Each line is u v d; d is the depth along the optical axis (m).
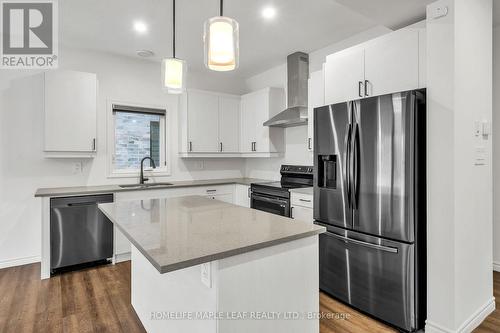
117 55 3.88
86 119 3.38
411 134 1.93
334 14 2.86
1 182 3.23
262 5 2.67
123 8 2.70
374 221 2.15
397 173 2.00
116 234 3.37
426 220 2.01
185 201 2.41
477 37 2.05
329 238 2.52
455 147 1.86
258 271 1.34
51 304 2.45
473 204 2.05
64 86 3.27
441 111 1.91
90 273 3.09
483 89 2.12
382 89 2.31
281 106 4.27
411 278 1.97
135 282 2.29
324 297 2.55
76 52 3.62
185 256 1.12
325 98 2.81
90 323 2.19
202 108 4.30
